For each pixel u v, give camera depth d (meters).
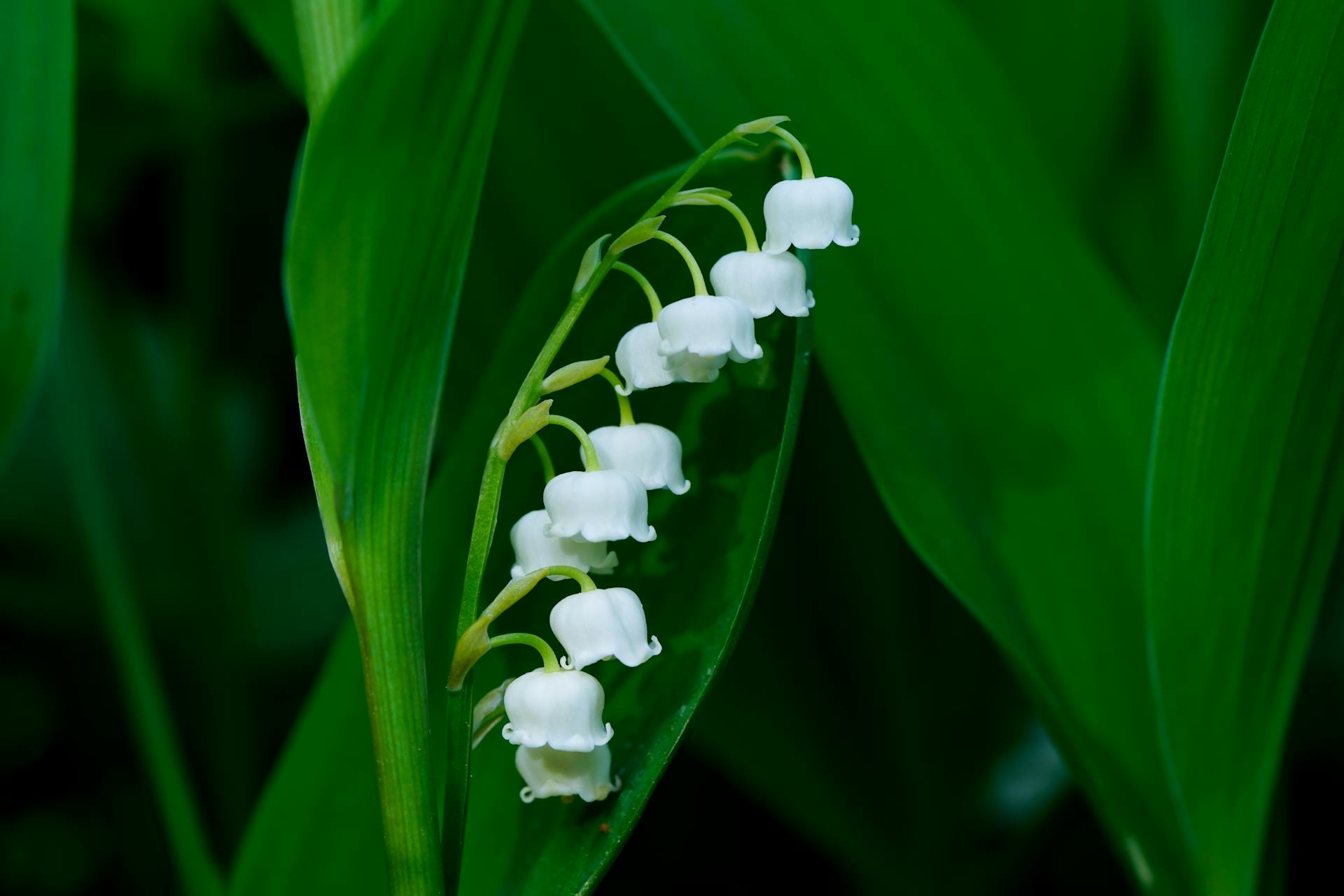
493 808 0.41
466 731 0.39
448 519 0.42
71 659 0.61
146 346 0.67
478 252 0.45
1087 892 0.50
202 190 0.58
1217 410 0.41
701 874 0.53
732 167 0.40
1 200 0.44
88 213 0.60
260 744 0.58
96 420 0.63
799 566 0.46
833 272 0.44
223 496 0.57
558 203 0.45
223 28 0.55
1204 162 0.51
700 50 0.44
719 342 0.38
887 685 0.46
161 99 0.57
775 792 0.46
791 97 0.44
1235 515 0.41
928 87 0.44
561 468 0.42
